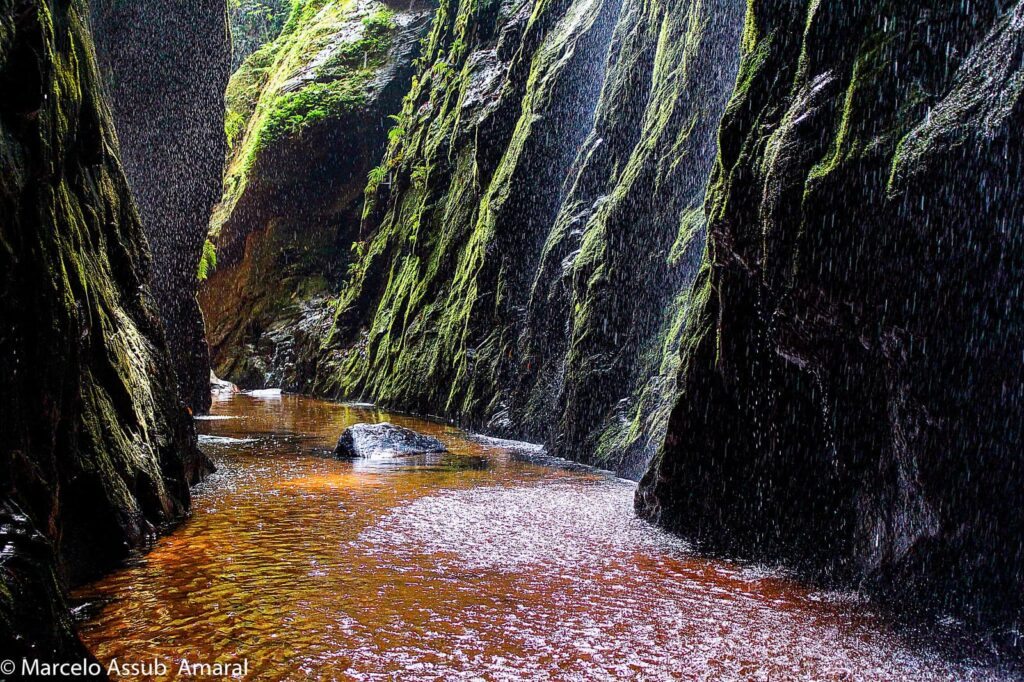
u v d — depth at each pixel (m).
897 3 5.89
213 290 41.31
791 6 7.24
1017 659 5.28
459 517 9.52
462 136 25.95
